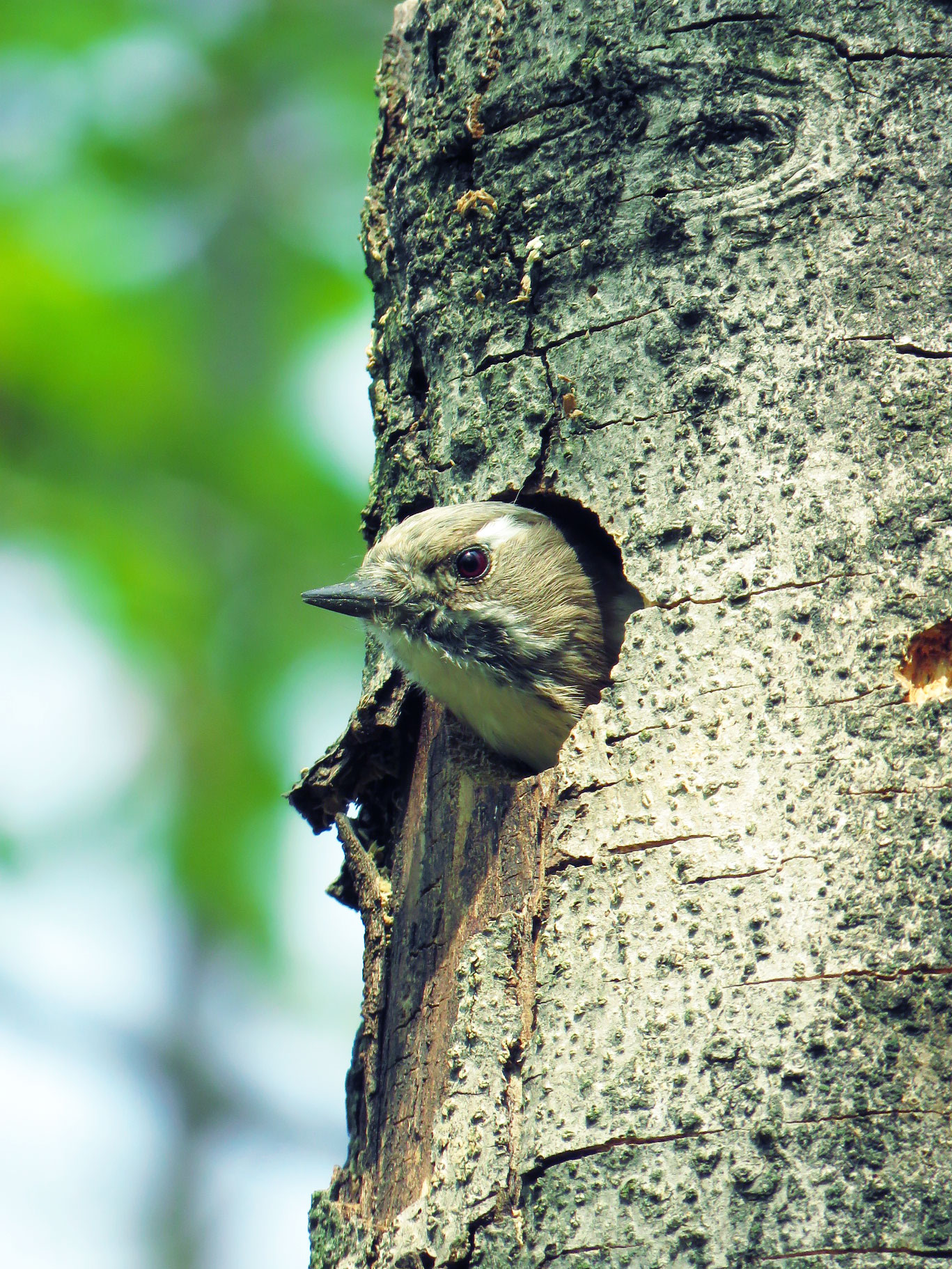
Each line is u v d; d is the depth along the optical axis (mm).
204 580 13711
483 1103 6684
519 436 7730
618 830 6695
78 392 13703
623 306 7406
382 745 8906
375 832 8961
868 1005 6016
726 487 6930
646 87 7445
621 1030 6371
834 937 6141
